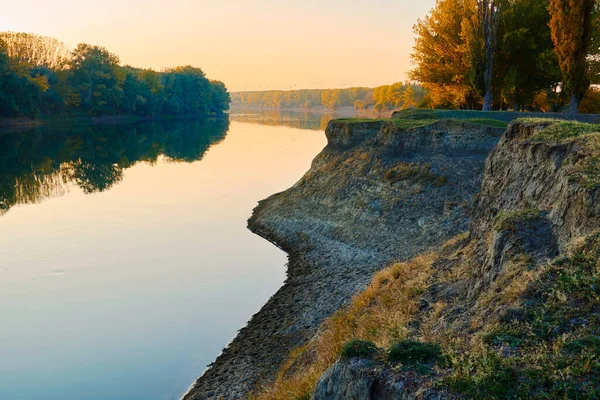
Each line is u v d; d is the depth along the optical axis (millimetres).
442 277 15531
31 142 92438
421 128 35344
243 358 18266
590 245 10305
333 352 13391
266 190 49469
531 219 12828
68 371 17781
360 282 23203
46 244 32750
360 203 33469
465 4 57969
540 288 10039
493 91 59062
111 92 150750
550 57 50531
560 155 14273
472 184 29797
